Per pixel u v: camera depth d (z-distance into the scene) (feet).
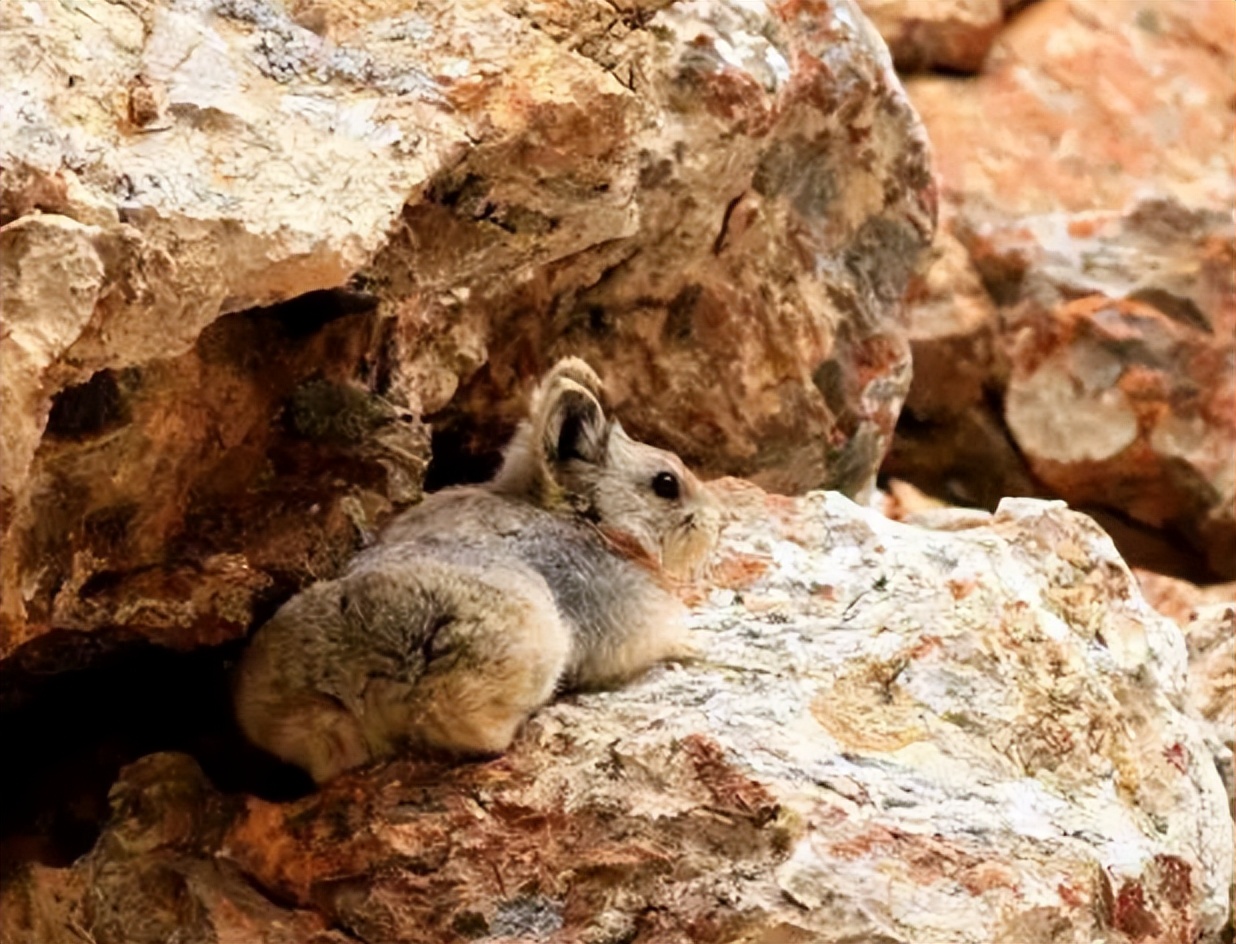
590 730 21.22
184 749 23.00
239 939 19.83
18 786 23.76
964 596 24.72
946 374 45.50
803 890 18.98
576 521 24.68
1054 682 24.17
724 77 27.78
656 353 30.12
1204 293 45.11
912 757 21.93
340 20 21.31
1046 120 48.06
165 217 17.63
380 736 21.17
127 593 20.88
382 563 22.16
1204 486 44.47
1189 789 24.77
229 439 21.83
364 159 19.61
